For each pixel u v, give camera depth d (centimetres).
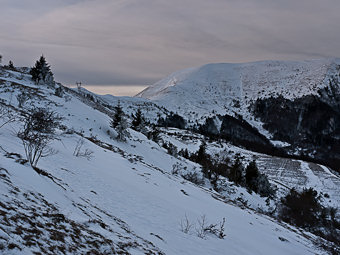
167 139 11644
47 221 455
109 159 2156
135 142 4500
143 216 1030
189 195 2159
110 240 544
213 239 1112
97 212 769
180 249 813
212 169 5116
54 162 1219
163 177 2492
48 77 6538
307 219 4772
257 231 1780
